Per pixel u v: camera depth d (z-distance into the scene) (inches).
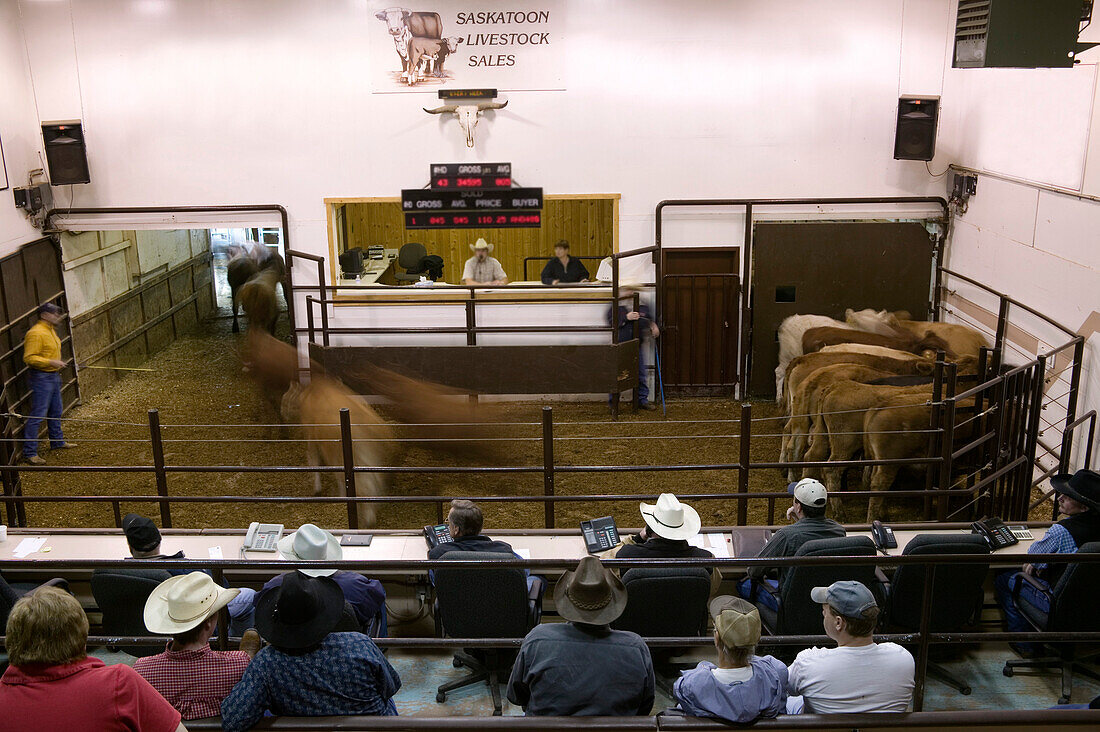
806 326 434.3
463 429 419.8
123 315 511.2
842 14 414.6
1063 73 331.6
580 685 121.0
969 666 191.9
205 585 128.7
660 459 386.3
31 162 424.8
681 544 188.1
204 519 333.1
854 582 136.8
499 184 426.0
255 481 364.2
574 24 416.8
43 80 422.0
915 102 411.5
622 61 421.1
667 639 149.0
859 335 407.8
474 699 183.0
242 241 703.7
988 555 143.0
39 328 389.4
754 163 432.5
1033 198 356.2
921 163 431.8
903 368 366.3
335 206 443.2
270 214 441.7
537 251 587.8
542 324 448.1
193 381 493.7
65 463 385.1
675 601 177.0
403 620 222.8
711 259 448.1
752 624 122.1
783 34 417.7
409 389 439.8
